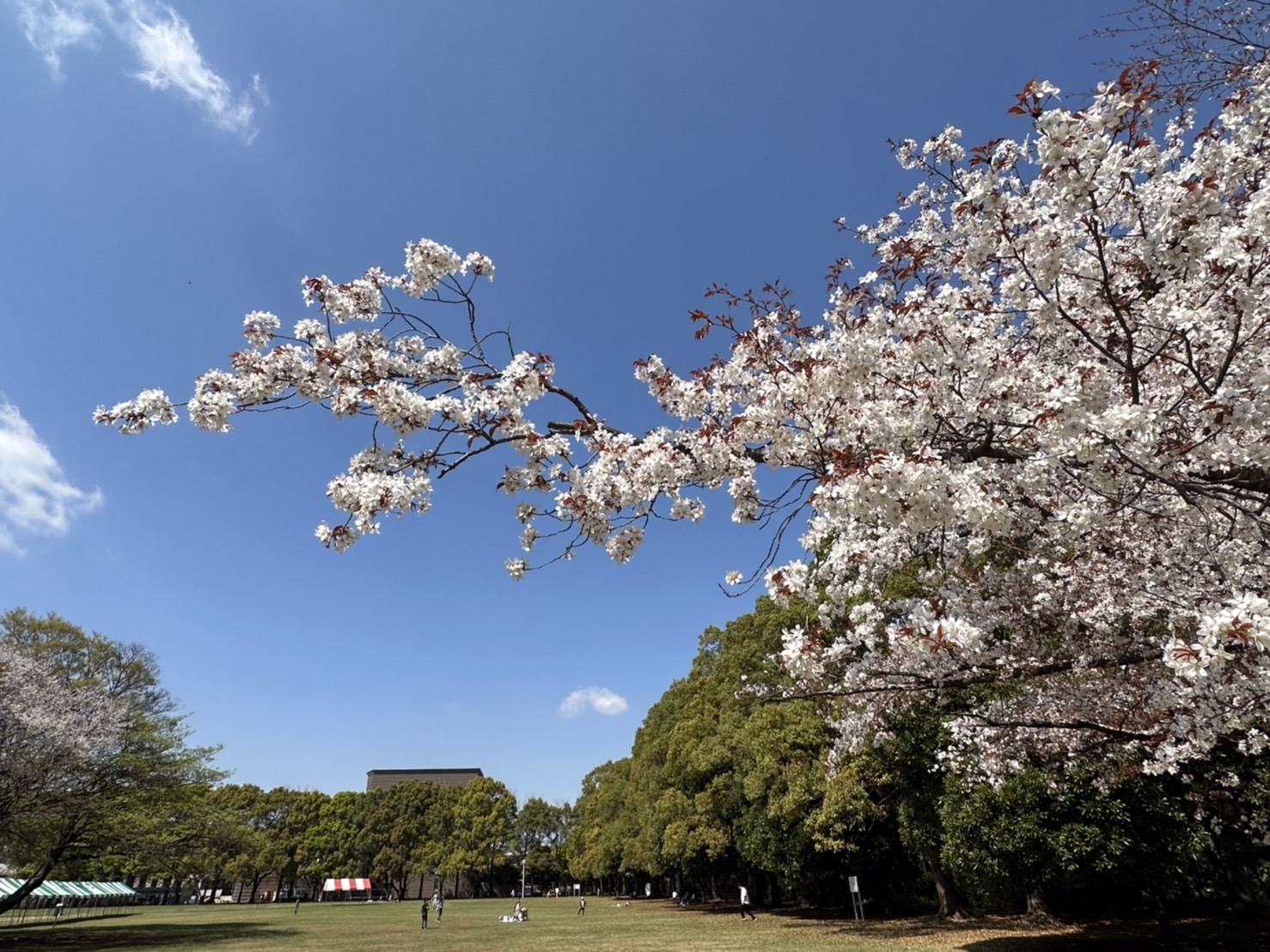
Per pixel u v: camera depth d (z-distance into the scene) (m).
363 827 57.16
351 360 4.22
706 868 28.03
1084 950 11.17
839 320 4.93
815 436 4.16
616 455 4.33
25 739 16.55
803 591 4.07
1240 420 3.37
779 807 17.39
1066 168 3.20
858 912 17.47
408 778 81.75
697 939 17.11
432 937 21.22
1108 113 3.17
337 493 3.93
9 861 22.70
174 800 22.92
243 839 25.48
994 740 7.38
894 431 3.97
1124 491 4.49
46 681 18.55
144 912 40.22
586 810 57.31
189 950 17.55
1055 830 9.49
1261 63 4.34
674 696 32.91
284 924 28.84
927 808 13.19
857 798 15.37
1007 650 5.93
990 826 9.96
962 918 16.95
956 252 4.66
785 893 28.91
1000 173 4.01
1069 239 3.44
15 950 17.88
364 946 18.42
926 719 11.38
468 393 4.15
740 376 5.11
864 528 4.45
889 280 4.80
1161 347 3.59
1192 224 3.17
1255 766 7.70
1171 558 5.14
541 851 63.25
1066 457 3.55
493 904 47.56
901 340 4.35
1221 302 3.67
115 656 24.66
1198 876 12.63
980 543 4.73
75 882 43.94
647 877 48.97
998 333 5.16
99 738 18.17
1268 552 4.37
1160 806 8.95
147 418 4.05
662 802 25.91
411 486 4.03
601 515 4.30
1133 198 3.84
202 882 59.19
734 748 21.66
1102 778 7.70
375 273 4.55
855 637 4.67
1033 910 15.96
